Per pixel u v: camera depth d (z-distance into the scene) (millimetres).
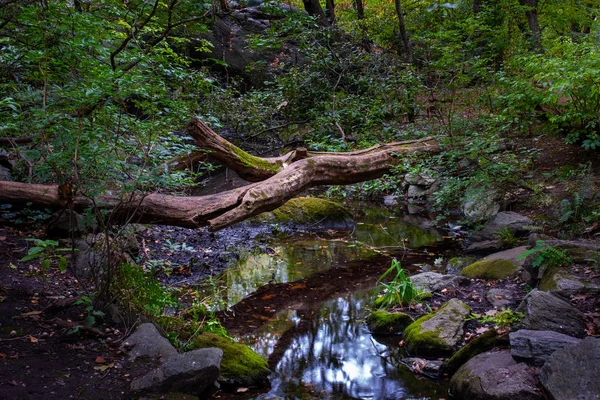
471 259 5816
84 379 3049
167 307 4598
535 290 4121
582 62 6441
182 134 8828
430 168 8367
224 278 5715
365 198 9633
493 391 3139
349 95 11297
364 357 4035
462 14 13391
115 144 3904
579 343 3078
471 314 4438
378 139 10305
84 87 3898
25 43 5324
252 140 11773
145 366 3240
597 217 5684
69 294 4043
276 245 6977
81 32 5324
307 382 3645
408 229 7660
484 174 6809
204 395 3277
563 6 12758
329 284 5602
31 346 3301
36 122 3791
